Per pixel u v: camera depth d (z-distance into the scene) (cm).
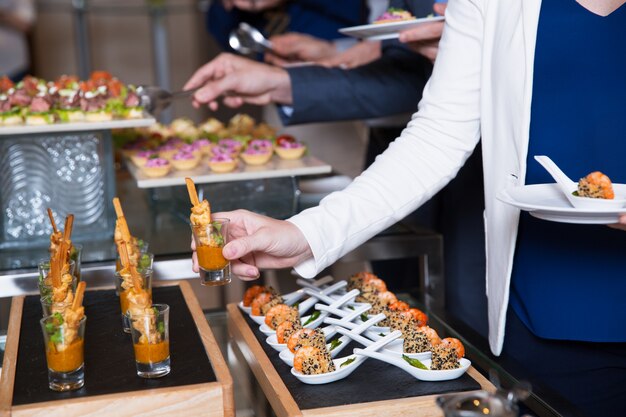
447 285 235
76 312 135
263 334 161
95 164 214
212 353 149
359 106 249
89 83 237
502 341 170
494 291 169
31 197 211
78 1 566
